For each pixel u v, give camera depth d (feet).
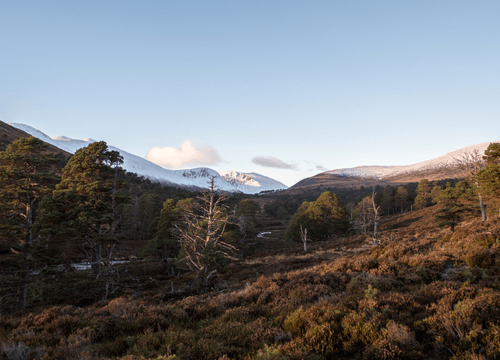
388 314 21.11
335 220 221.05
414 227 166.50
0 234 75.46
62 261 79.25
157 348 21.42
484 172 99.45
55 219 74.79
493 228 55.77
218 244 79.36
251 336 21.15
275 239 268.00
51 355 18.13
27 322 27.27
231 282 78.54
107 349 20.84
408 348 16.37
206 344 19.57
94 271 84.07
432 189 275.59
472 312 18.79
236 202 257.34
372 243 135.54
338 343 18.74
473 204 122.83
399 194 320.91
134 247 185.57
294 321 22.12
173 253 142.72
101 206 81.61
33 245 74.28
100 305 58.29
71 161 95.61
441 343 16.83
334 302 26.76
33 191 85.25
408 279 33.09
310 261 99.86
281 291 37.19
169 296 57.77
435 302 23.43
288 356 17.17
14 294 73.41
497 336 15.87
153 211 231.71
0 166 81.82
